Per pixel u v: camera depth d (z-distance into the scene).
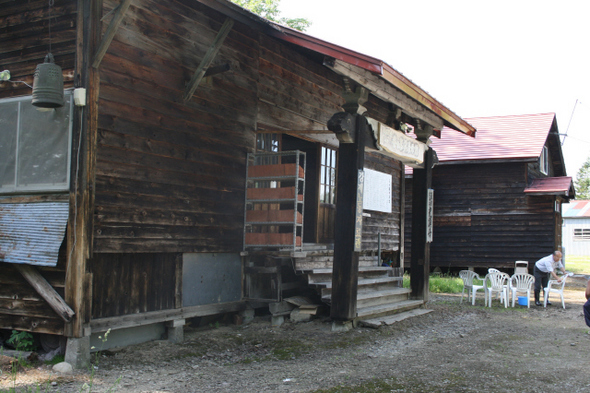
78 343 5.55
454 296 12.68
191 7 7.25
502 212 18.16
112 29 5.56
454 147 19.50
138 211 6.38
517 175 18.03
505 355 6.44
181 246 7.02
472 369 5.75
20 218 6.03
